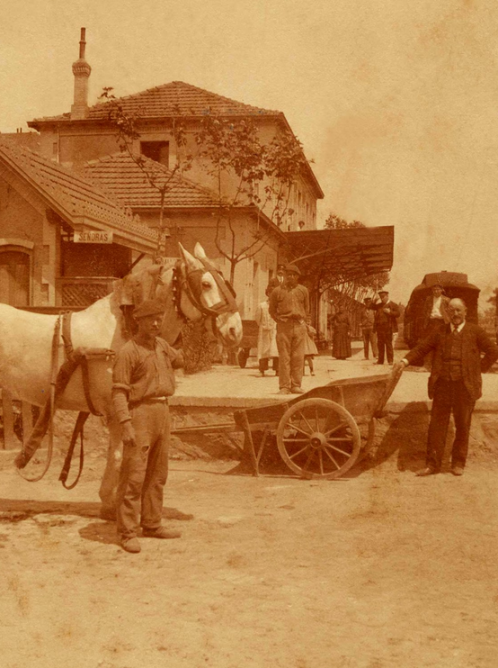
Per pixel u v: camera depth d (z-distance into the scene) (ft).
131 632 13.12
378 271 83.66
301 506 23.21
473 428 29.58
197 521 21.29
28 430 31.42
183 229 70.38
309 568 16.72
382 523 20.74
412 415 29.68
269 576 16.24
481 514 21.75
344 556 17.70
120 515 18.49
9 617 13.78
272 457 30.12
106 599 14.80
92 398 20.72
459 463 27.68
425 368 44.27
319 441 27.07
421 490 25.18
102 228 51.44
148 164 72.90
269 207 79.15
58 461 30.58
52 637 12.85
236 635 13.03
